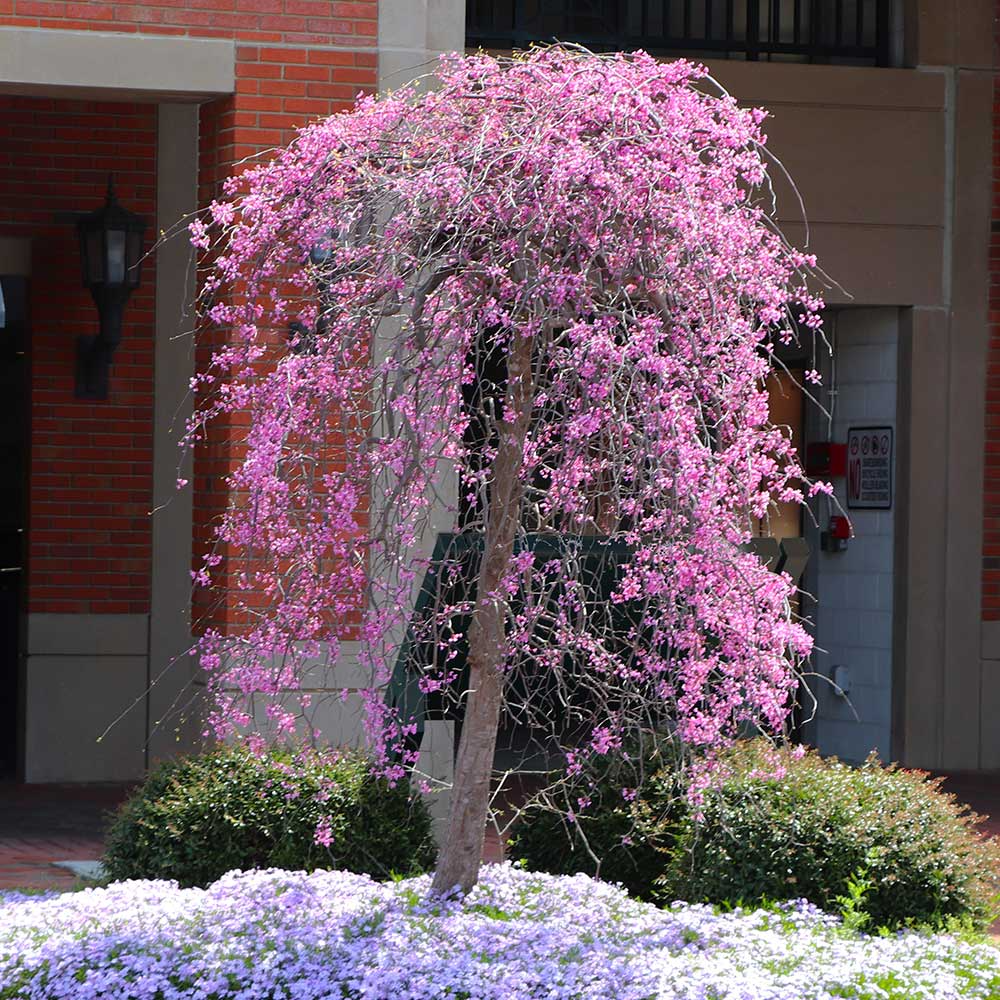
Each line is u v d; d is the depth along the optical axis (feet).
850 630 59.21
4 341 55.36
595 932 27.99
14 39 39.60
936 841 30.71
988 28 57.93
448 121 27.71
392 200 26.68
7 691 56.85
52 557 52.60
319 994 24.68
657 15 56.80
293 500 29.14
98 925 28.14
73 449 52.70
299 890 29.81
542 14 55.88
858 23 58.34
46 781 52.60
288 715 28.43
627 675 27.20
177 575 53.16
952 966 26.55
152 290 52.85
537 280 24.62
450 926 27.43
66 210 52.65
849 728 59.21
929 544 57.47
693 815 31.09
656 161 25.57
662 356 25.30
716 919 28.86
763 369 25.96
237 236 28.22
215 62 40.42
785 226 56.44
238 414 39.88
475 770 29.48
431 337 26.66
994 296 58.03
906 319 57.57
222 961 25.79
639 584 26.23
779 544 30.86
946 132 57.67
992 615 58.13
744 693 27.22
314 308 27.86
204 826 32.63
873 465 58.44
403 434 27.09
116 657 53.01
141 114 52.85
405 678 32.14
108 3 40.06
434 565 29.53
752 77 56.18
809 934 27.89
